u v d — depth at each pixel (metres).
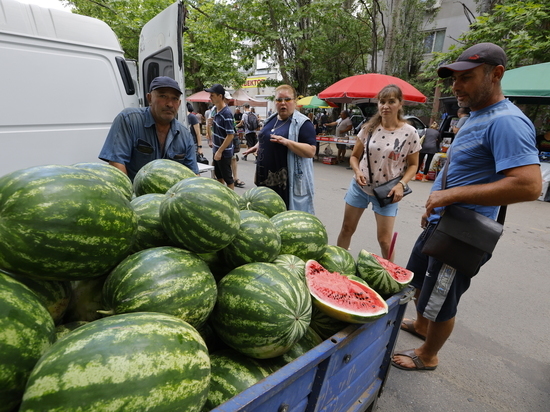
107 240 1.40
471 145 2.40
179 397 1.09
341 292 1.91
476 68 2.27
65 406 0.97
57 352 1.07
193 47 19.75
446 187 2.65
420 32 17.62
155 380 1.05
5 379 1.06
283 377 1.29
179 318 1.38
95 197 1.39
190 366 1.15
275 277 1.69
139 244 1.86
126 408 1.00
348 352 1.78
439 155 10.80
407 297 2.18
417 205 8.09
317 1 14.60
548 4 8.86
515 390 2.89
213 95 7.11
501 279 4.70
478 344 3.43
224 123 7.12
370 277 2.25
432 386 2.90
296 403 1.53
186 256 1.63
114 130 3.39
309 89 21.00
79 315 1.60
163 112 3.39
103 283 1.63
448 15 18.16
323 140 14.27
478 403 2.75
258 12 14.03
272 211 2.75
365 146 4.07
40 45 3.98
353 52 18.64
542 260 5.32
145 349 1.09
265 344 1.56
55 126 4.19
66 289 1.52
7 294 1.16
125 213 1.51
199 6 17.92
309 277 1.95
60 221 1.27
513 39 8.99
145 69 6.30
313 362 1.44
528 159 2.08
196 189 1.77
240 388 1.51
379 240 4.24
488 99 2.37
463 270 2.43
